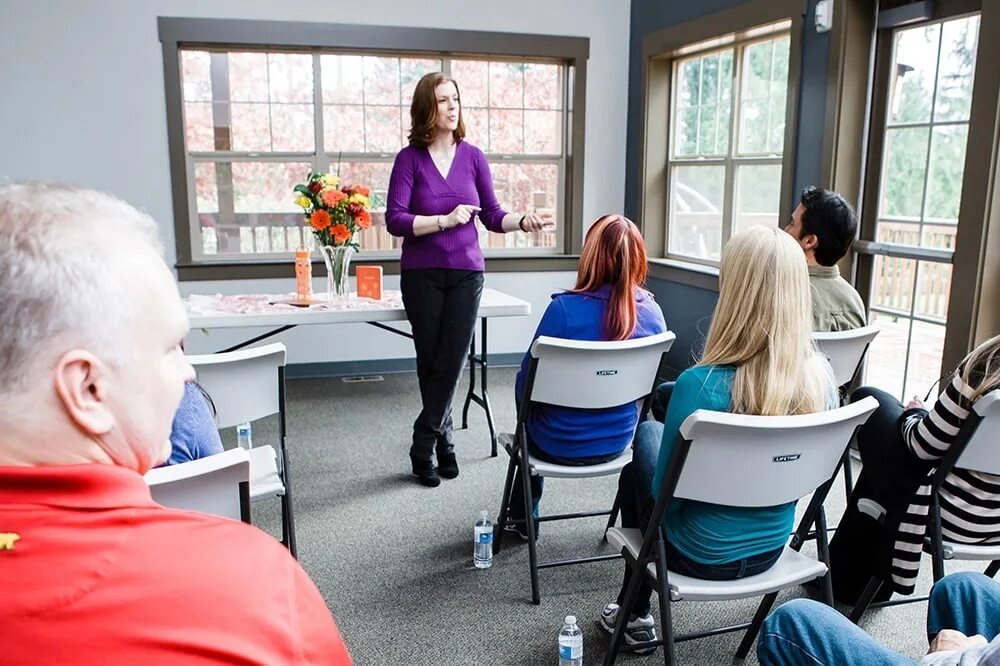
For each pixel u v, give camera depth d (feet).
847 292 8.41
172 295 1.92
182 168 15.12
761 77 13.84
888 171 11.32
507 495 8.34
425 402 10.50
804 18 12.07
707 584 5.41
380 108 16.14
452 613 7.43
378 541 8.91
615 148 17.35
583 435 7.48
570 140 17.11
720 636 7.09
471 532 9.15
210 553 1.80
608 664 6.16
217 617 1.73
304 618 1.89
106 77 14.56
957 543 6.12
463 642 6.97
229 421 7.07
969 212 9.57
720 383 5.13
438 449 10.83
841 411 4.98
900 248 11.02
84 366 1.73
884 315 11.54
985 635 4.30
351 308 11.10
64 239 1.72
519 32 16.26
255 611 1.79
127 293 1.78
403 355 16.88
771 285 5.05
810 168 12.16
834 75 11.42
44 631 1.63
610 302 7.50
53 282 1.68
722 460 4.90
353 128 16.07
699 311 15.30
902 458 6.20
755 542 5.37
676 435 5.19
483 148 16.84
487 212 10.64
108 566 1.69
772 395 5.00
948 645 3.96
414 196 10.20
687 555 5.42
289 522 7.37
